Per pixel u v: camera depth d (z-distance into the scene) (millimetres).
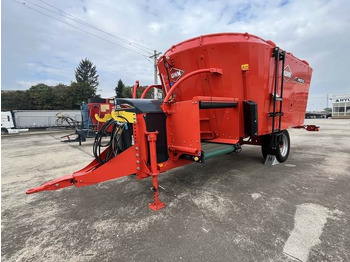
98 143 3141
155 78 23234
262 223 2467
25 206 3174
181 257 1946
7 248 2158
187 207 2934
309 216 2588
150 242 2186
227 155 6281
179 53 3877
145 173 2973
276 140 4785
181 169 4871
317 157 5840
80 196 3486
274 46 4023
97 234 2371
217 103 3105
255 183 3814
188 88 4012
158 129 3061
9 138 14711
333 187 3529
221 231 2334
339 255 1896
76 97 47625
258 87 3752
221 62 3570
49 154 7520
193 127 2803
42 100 43969
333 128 15805
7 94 43688
